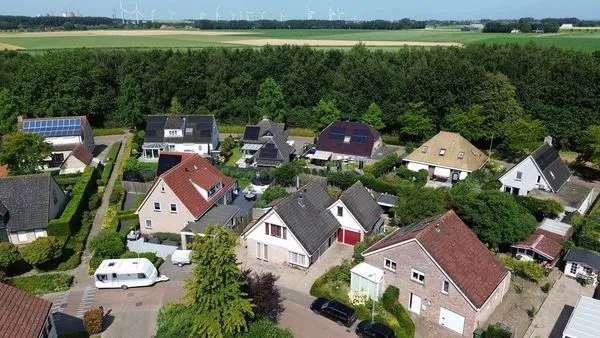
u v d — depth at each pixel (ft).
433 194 173.06
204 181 189.57
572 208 184.75
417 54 366.84
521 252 157.69
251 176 242.17
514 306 136.05
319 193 177.58
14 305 105.19
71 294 143.64
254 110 348.79
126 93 327.06
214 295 110.52
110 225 179.52
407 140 305.73
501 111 273.75
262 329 117.80
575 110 265.13
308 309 135.85
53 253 153.89
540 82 282.15
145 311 135.54
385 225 186.50
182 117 288.92
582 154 245.45
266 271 154.71
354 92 323.78
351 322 128.88
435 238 128.57
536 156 203.41
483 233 158.81
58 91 320.70
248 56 380.78
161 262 160.66
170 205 175.94
